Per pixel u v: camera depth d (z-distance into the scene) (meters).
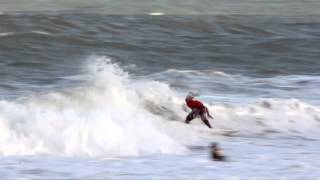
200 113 54.69
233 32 139.88
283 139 51.28
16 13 157.12
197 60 103.62
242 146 46.81
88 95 59.00
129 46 115.50
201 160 39.56
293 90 71.19
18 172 34.84
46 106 54.06
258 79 78.69
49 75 79.88
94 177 34.06
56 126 44.25
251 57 108.94
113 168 36.47
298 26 150.62
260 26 147.12
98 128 44.94
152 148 43.56
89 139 43.38
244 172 36.00
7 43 111.94
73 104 56.06
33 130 43.16
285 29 145.12
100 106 55.41
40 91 65.19
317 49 119.19
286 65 101.25
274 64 101.88
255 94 68.69
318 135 53.84
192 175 34.84
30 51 105.31
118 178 33.94
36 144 41.78
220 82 75.31
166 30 137.38
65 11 176.12
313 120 58.09
